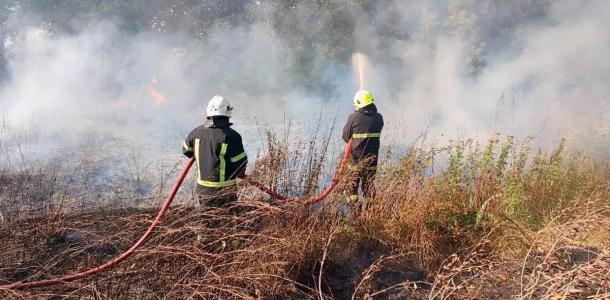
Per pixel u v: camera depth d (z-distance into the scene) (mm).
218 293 3336
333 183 4391
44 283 3473
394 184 4715
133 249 3693
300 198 4270
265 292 3488
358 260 4137
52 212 5055
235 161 4066
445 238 4340
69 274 3832
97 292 3254
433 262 4059
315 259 3889
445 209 4488
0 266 3969
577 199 4805
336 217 4344
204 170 4070
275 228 3887
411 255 4172
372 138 5109
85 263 4027
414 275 3953
